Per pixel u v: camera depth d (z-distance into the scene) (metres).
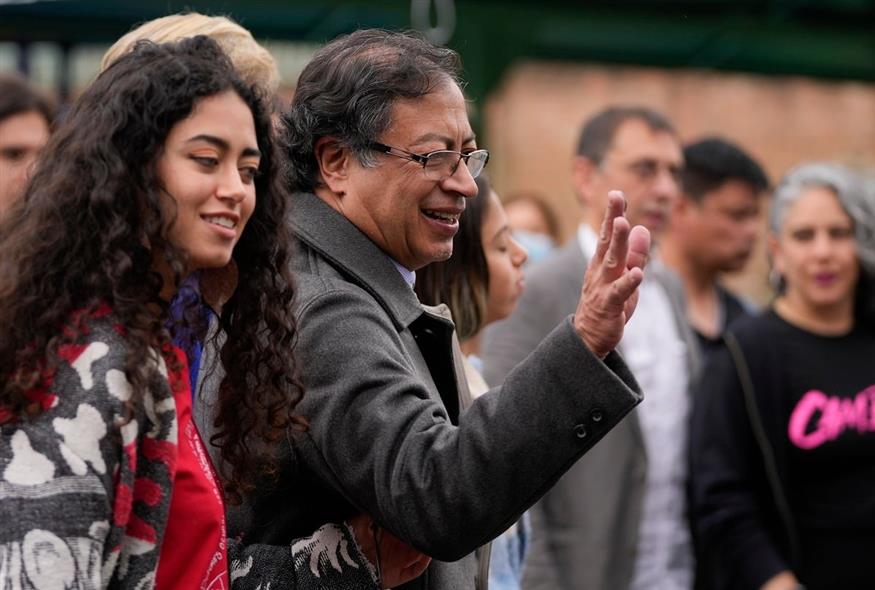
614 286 3.11
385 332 3.38
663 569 6.10
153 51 2.94
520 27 10.07
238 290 3.21
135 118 2.85
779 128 14.15
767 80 14.09
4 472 2.66
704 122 13.96
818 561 5.89
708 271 7.83
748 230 7.78
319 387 3.27
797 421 5.93
